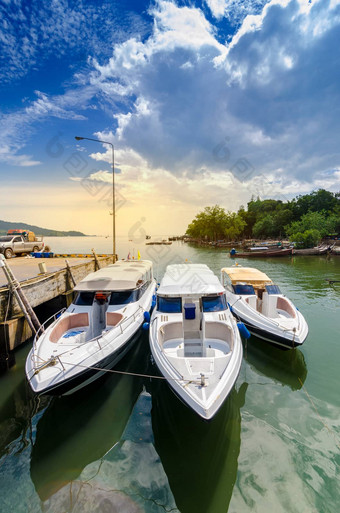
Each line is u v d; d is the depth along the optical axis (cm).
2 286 1045
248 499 455
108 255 2288
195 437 593
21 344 1016
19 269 1541
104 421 651
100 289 971
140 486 488
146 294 1201
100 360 731
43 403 716
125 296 1015
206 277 1027
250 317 976
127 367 895
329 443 556
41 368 657
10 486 491
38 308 1375
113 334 829
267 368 843
